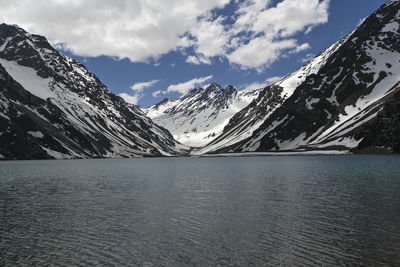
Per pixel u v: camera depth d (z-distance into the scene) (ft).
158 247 96.43
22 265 84.94
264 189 207.31
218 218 129.70
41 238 107.45
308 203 154.61
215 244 97.60
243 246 95.09
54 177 328.29
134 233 111.45
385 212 129.80
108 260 87.45
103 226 121.49
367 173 276.21
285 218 126.41
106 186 246.47
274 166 440.04
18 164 631.97
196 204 160.97
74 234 111.55
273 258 85.10
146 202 170.30
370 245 91.91
